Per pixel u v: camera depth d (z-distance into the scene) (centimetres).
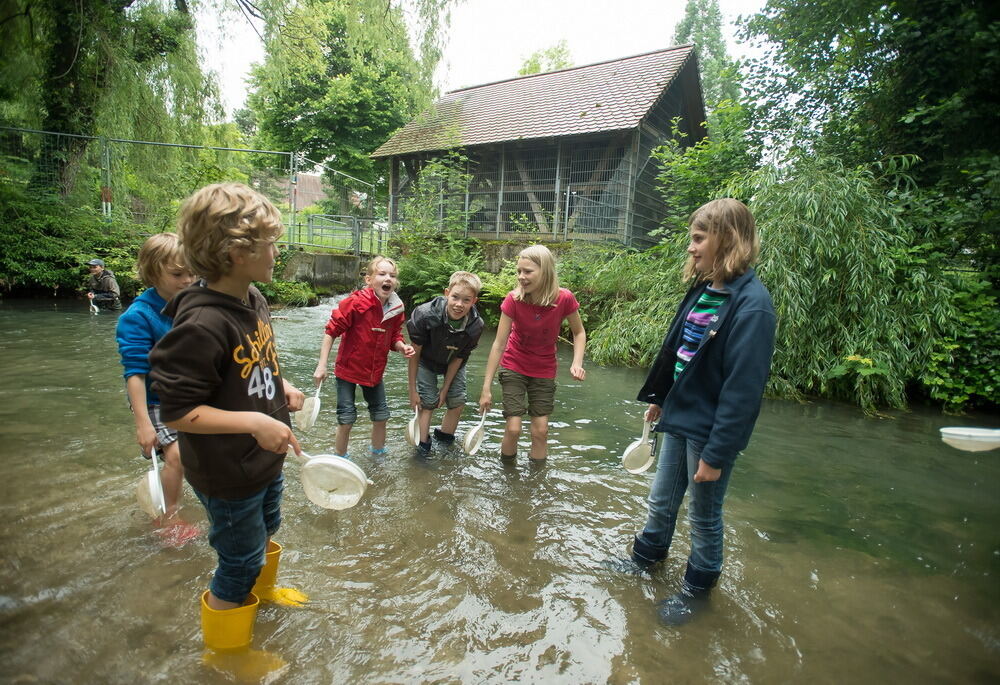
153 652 173
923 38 762
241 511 160
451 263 1284
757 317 186
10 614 187
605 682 171
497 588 219
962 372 577
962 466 396
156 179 1429
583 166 1479
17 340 693
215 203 142
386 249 1496
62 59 1314
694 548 216
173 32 1373
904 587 235
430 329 364
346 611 200
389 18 1339
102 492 284
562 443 410
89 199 1377
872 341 594
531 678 171
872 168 799
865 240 609
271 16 1368
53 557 223
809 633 201
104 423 390
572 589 221
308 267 1407
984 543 278
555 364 366
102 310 1032
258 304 176
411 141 1716
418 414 369
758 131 1009
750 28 964
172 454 255
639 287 851
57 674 161
